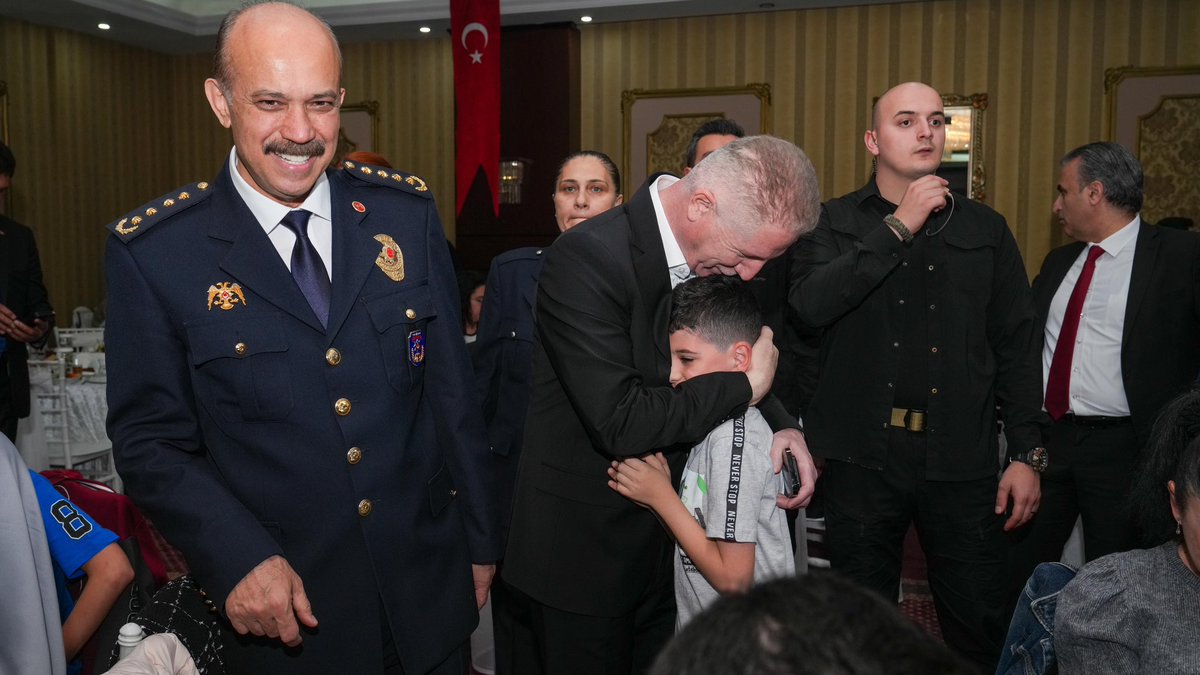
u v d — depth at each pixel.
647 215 1.52
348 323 1.41
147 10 7.40
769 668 0.42
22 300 3.98
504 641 2.24
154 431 1.34
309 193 1.41
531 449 1.67
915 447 2.24
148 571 1.79
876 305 2.24
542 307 1.54
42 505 1.51
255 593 1.25
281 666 1.40
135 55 8.38
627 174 7.63
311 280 1.40
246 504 1.37
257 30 1.27
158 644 1.23
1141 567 1.32
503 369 2.70
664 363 1.56
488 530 1.58
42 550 1.36
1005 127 6.86
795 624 0.44
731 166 1.44
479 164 6.38
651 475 1.50
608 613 1.60
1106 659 1.33
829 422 2.30
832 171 7.20
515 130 7.39
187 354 1.36
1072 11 6.69
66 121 7.74
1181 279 2.67
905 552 4.39
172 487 1.30
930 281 2.23
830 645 0.43
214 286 1.34
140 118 8.45
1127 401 2.69
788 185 1.42
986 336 2.31
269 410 1.34
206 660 1.42
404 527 1.44
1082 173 2.78
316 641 1.39
